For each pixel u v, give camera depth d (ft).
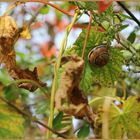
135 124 2.31
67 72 1.91
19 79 2.18
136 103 2.31
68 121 2.43
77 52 2.33
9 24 2.17
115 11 2.57
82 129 2.61
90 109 1.96
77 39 2.34
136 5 3.32
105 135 1.93
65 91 1.89
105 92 2.82
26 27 2.23
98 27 2.39
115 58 2.38
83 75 2.32
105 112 1.98
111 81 2.40
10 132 1.96
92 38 2.35
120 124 2.31
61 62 2.11
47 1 2.35
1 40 2.16
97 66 2.35
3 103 1.98
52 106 2.07
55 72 2.10
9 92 3.55
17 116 1.98
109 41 2.37
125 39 2.72
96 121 1.97
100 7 2.05
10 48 2.17
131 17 2.49
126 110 2.31
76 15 2.27
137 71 2.76
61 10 2.29
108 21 2.41
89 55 2.33
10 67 2.19
